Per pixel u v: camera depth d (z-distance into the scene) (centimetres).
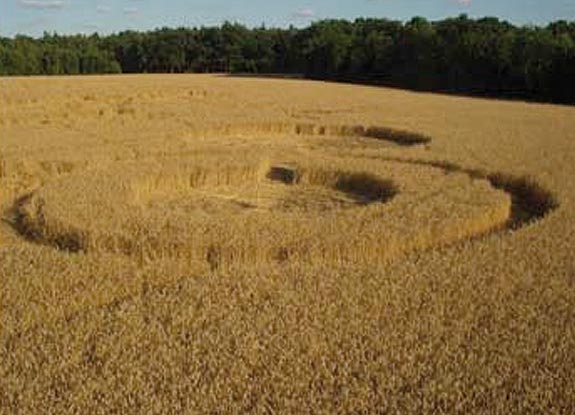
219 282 1102
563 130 3284
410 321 958
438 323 952
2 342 873
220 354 841
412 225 1436
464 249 1320
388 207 1620
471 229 1538
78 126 3117
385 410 728
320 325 927
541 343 902
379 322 956
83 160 2184
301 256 1286
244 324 930
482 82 6900
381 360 829
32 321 945
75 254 1234
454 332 927
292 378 782
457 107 4675
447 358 846
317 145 3002
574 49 6038
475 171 2158
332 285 1098
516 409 734
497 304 1038
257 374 800
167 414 705
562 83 6106
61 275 1098
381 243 1342
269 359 831
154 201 1908
